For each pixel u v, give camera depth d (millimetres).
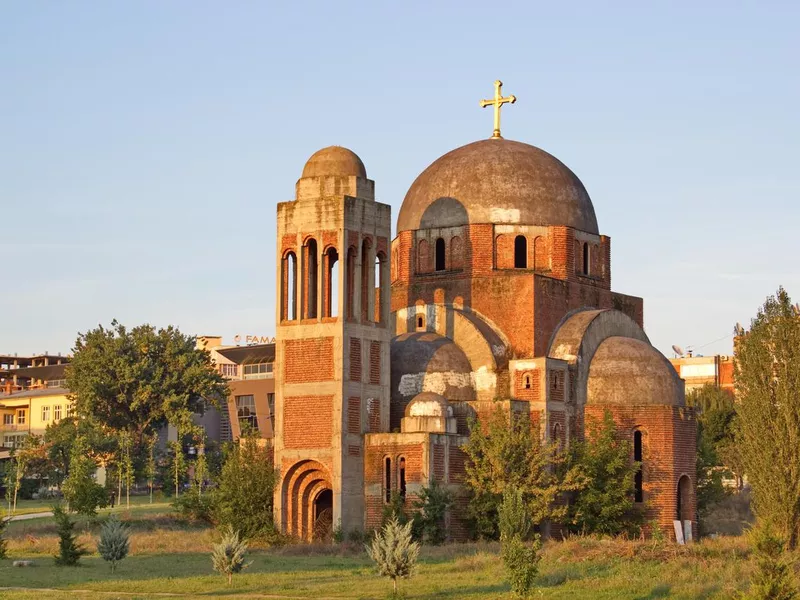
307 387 69125
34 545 66312
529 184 78375
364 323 69812
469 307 76000
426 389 72438
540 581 48344
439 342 74375
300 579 51031
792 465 62344
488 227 76812
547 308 75000
